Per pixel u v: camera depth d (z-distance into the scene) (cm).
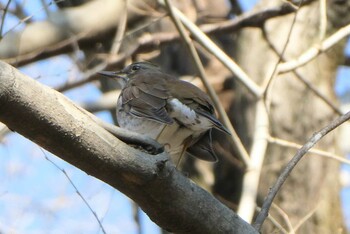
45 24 1355
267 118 1008
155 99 856
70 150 544
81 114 545
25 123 525
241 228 611
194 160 1373
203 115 838
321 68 1363
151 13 1360
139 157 561
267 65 1352
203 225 599
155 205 582
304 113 1320
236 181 1350
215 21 1470
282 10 1275
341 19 1378
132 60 1308
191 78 1399
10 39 1333
